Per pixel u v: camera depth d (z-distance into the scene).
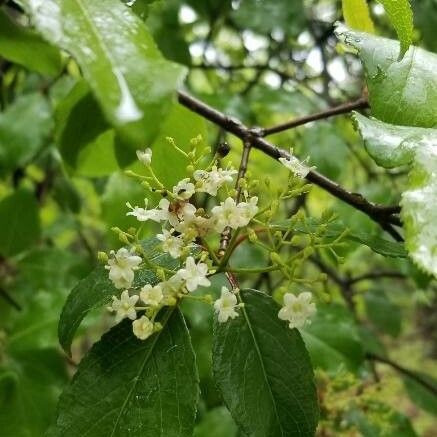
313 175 0.13
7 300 0.23
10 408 0.19
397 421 0.21
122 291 0.11
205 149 0.11
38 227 0.23
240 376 0.10
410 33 0.09
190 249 0.10
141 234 0.19
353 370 0.19
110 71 0.07
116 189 0.18
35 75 0.23
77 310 0.11
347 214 0.19
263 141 0.13
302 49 0.29
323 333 0.20
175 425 0.10
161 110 0.07
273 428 0.10
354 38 0.11
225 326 0.10
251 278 0.26
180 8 0.23
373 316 0.29
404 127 0.09
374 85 0.10
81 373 0.10
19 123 0.20
